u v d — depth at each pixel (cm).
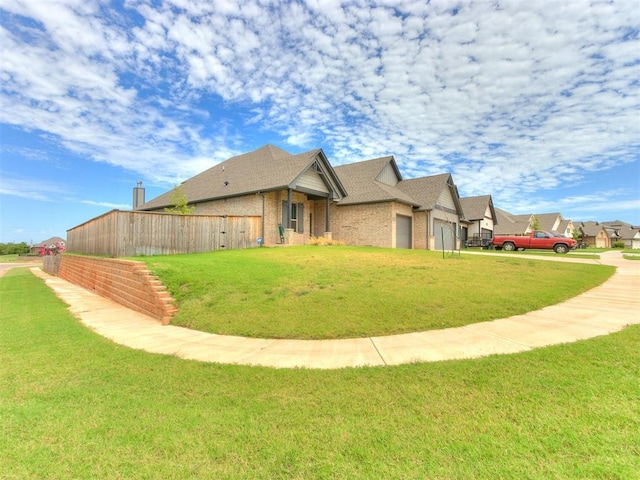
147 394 372
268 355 504
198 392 375
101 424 304
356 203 2228
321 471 231
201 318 714
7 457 255
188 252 1567
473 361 434
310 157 1936
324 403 338
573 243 2395
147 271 927
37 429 296
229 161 2764
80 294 1331
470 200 3772
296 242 2022
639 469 218
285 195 2036
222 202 2133
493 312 675
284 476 228
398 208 2247
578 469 221
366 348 517
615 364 400
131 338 618
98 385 399
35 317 823
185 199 2180
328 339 576
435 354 471
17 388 390
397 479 220
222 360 487
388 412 313
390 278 932
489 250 2689
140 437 281
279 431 287
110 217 1476
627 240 7394
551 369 394
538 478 214
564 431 266
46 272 2889
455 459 238
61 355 515
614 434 259
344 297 757
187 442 273
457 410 310
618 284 1041
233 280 908
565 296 832
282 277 940
